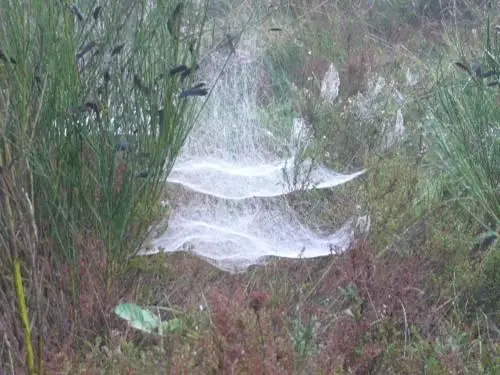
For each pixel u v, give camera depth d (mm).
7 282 2910
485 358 3053
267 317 2941
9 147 2877
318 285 3602
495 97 4039
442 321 3371
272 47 6301
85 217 3316
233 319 2842
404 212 4035
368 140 4836
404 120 5176
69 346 2965
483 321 3453
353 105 5184
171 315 3424
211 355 2750
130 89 3414
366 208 4074
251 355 2709
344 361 3035
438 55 6289
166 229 3705
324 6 7426
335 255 3689
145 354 2980
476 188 3861
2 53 2883
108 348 3039
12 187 2785
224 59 5203
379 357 3037
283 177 4406
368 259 3488
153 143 3447
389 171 4328
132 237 3461
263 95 5789
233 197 4238
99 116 3240
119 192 3320
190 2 3891
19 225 2875
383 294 3355
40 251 3125
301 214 4254
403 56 6352
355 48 6535
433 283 3588
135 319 3170
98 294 3227
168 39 3471
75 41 3289
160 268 3492
